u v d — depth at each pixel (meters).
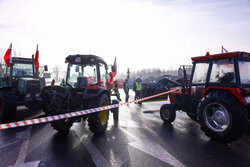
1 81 6.60
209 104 3.40
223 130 3.12
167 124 4.63
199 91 4.13
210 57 3.73
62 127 3.66
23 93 5.98
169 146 3.03
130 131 3.93
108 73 4.75
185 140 3.36
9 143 3.10
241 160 2.52
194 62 4.28
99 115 3.53
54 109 3.55
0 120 4.90
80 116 3.57
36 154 2.64
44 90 5.71
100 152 2.73
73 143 3.12
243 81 3.22
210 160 2.50
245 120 2.95
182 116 5.73
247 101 3.00
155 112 6.49
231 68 3.34
